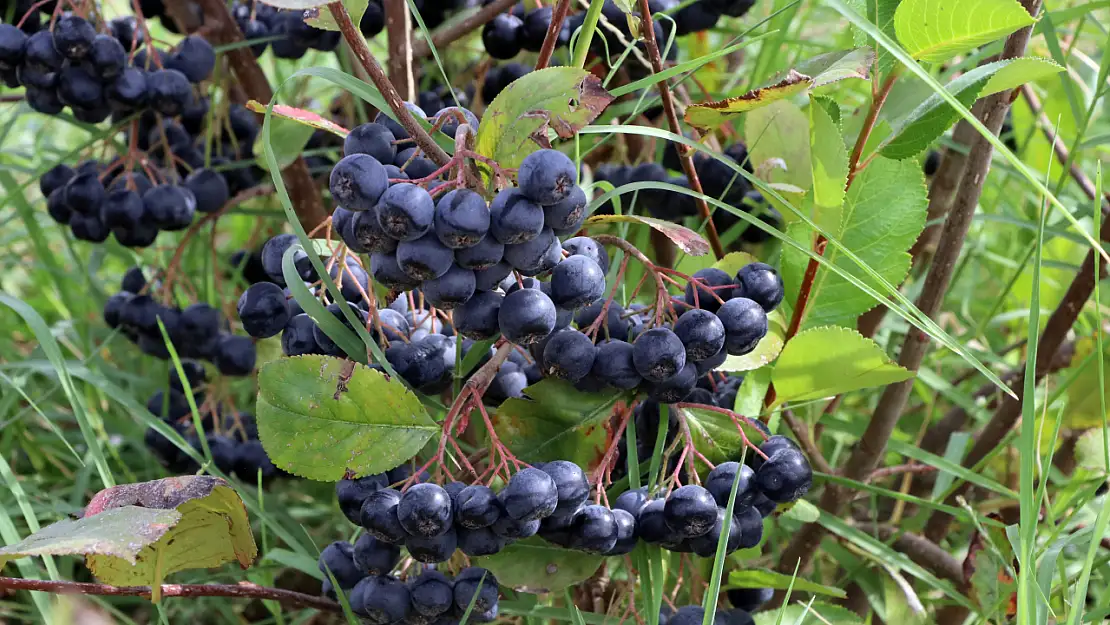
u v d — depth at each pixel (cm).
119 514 37
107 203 54
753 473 41
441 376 43
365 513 39
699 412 44
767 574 44
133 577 41
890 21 44
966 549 55
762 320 41
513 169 37
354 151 38
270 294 44
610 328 43
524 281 40
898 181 45
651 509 41
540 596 47
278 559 48
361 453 40
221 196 56
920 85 48
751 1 53
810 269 44
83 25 51
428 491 38
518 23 54
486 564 42
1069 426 52
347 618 41
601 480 42
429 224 35
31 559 46
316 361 40
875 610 52
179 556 41
